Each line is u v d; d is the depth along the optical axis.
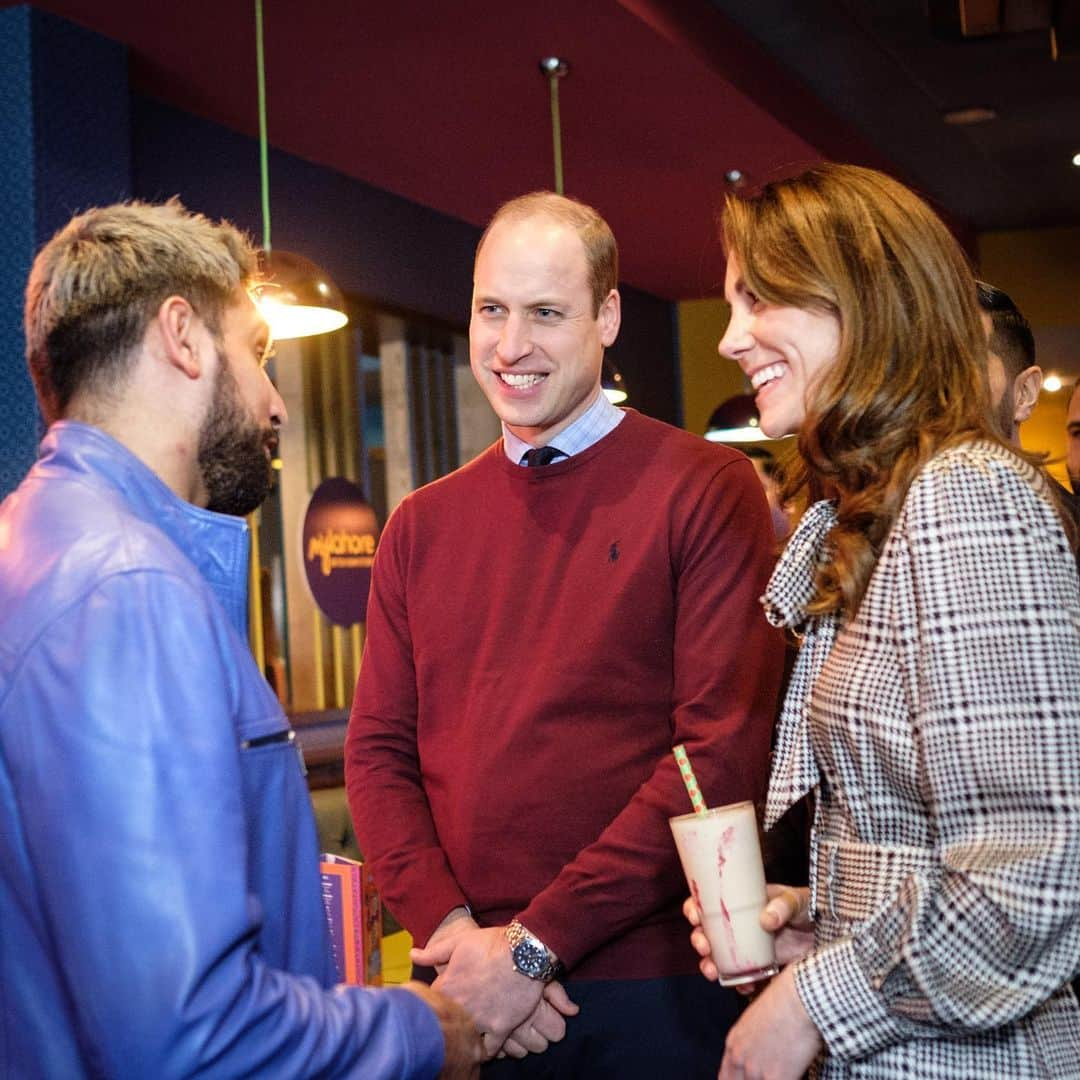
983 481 1.12
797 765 1.25
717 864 1.33
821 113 6.50
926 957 1.05
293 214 5.92
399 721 1.98
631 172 6.46
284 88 5.13
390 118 5.53
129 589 1.03
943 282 1.22
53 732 0.99
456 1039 1.19
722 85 5.39
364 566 6.59
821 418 1.21
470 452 7.96
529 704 1.80
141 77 4.93
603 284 1.93
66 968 0.97
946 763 1.07
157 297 1.19
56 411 1.22
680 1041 1.73
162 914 0.95
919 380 1.20
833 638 1.26
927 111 7.01
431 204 6.81
